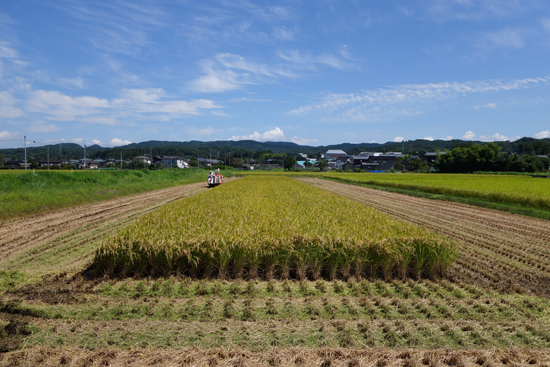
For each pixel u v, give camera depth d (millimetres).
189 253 7547
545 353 4785
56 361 4352
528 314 6082
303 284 7391
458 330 5426
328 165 145875
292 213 12141
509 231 13516
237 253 7691
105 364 4277
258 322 5547
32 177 24031
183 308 6051
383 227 9523
